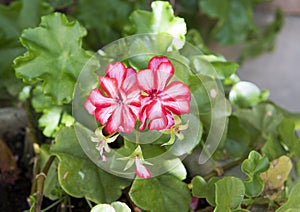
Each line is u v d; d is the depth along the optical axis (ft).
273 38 3.49
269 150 2.04
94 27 2.65
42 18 1.98
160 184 1.92
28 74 1.96
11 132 2.40
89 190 1.90
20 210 2.22
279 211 1.87
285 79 3.60
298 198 1.88
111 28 2.67
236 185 1.84
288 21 3.69
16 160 2.34
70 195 1.98
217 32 3.13
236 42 3.18
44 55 1.97
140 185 1.88
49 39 1.98
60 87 1.99
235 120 2.19
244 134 2.18
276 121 2.23
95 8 2.65
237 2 3.11
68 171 1.89
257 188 1.90
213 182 1.93
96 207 1.80
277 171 1.99
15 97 2.46
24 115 2.39
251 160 1.90
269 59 3.65
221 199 1.82
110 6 2.65
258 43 3.48
